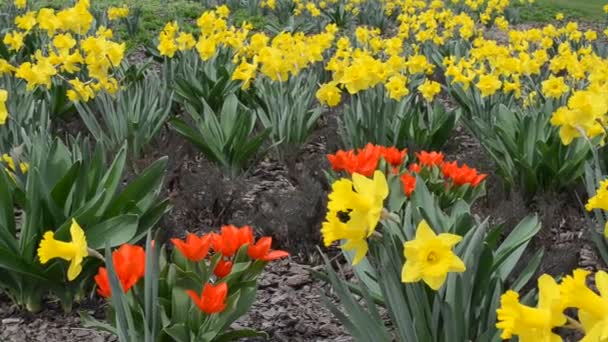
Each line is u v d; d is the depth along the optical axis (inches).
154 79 130.0
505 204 88.0
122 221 69.5
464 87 134.0
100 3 284.7
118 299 52.5
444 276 43.8
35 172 69.2
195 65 151.9
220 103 139.9
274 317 72.6
